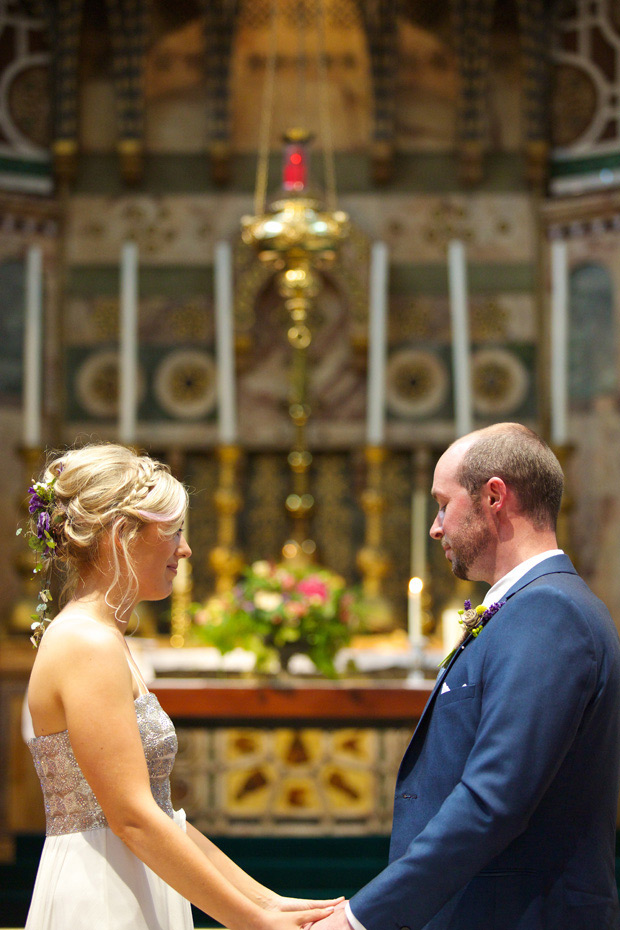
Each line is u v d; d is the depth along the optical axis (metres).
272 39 6.08
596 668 1.72
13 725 5.13
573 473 5.84
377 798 4.61
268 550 5.99
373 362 5.72
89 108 6.12
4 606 5.60
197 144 6.15
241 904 1.77
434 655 4.79
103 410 6.00
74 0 5.90
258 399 6.03
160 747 1.92
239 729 4.31
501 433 1.93
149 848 1.75
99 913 1.80
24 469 5.72
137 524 1.93
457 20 5.86
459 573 1.96
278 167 6.10
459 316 5.69
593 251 5.90
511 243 6.07
